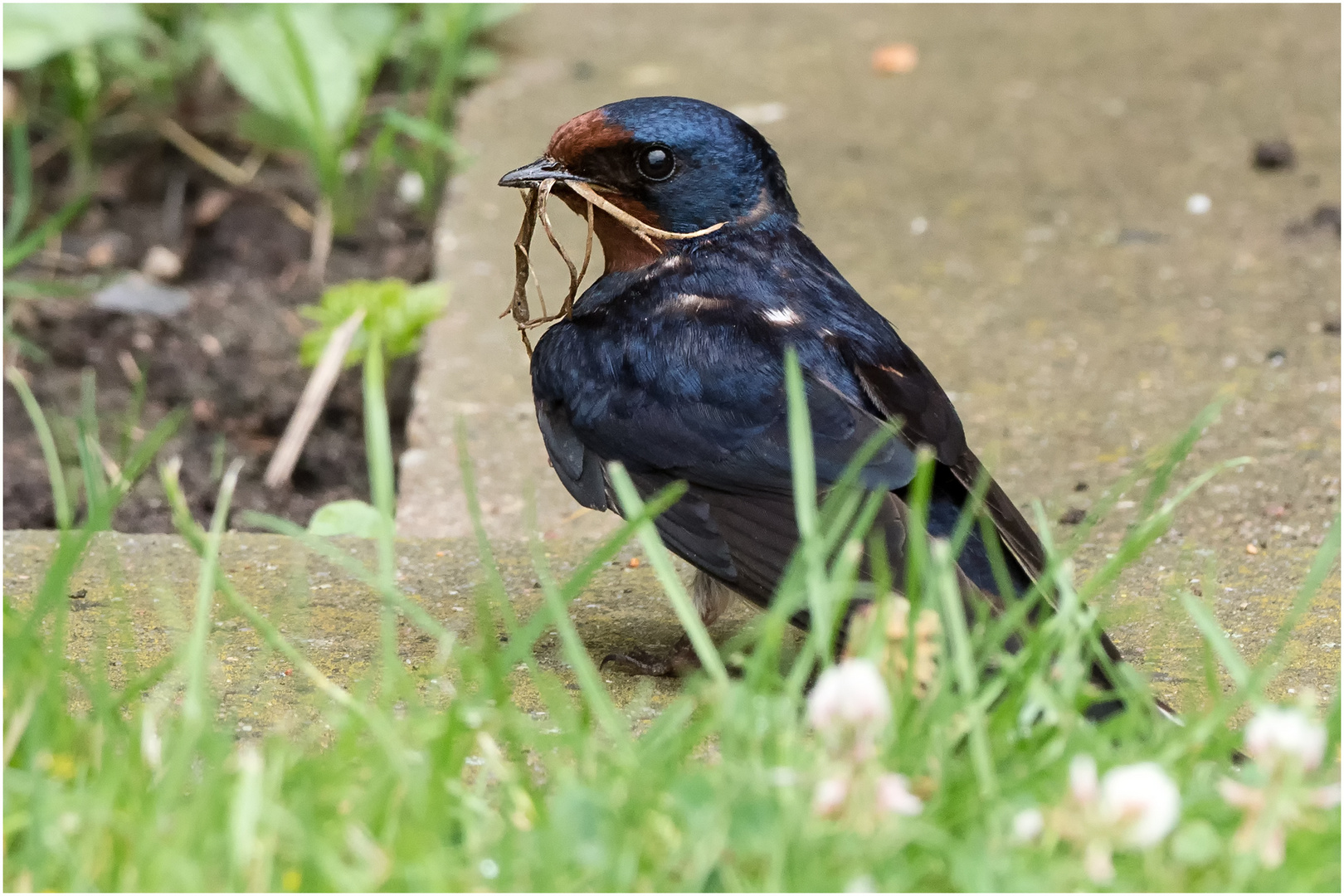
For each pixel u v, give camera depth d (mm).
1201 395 10797
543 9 18781
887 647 6039
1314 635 7836
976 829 5289
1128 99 15859
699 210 8250
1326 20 17672
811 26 18266
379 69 16484
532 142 14984
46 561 8727
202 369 12086
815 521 6270
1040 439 10344
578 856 5070
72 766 5586
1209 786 5562
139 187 14727
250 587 8477
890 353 7855
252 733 6648
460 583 8672
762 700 5637
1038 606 6816
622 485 6559
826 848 5066
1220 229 13242
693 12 18797
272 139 14617
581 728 5855
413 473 10250
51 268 13398
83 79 14633
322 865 4934
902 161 14688
